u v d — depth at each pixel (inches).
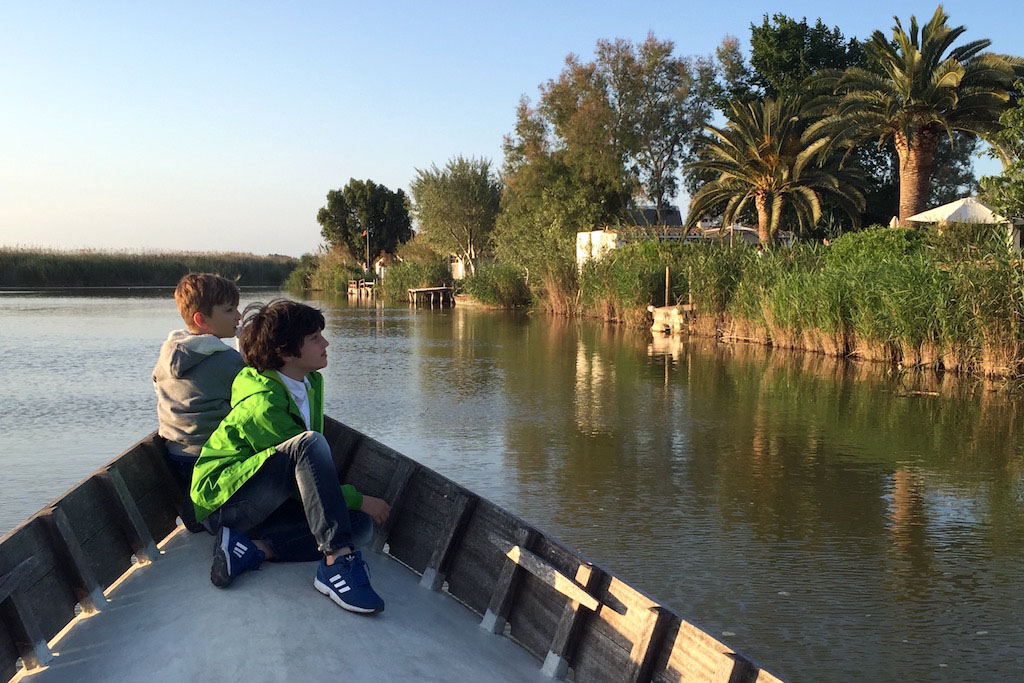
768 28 1628.9
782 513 278.8
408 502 169.2
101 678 117.5
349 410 460.8
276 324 143.6
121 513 151.5
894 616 199.6
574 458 351.3
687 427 417.4
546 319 1226.0
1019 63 1002.7
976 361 591.5
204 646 121.5
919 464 345.4
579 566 132.3
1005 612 202.8
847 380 576.1
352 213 3211.1
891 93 1066.1
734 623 195.3
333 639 125.9
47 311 1392.7
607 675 123.1
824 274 730.8
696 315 928.9
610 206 1800.0
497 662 132.5
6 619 120.5
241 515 141.7
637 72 1775.3
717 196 1294.3
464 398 503.2
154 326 1056.8
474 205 2098.9
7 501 280.2
